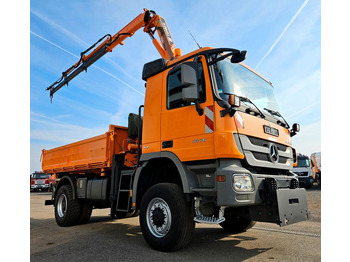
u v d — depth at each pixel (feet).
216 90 12.24
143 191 15.23
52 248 14.55
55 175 28.22
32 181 97.40
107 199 19.33
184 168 12.72
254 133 12.24
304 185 59.67
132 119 19.08
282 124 15.16
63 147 26.18
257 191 11.26
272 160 12.85
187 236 12.41
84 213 22.17
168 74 14.73
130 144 18.10
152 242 13.30
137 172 15.01
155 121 14.76
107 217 27.35
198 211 12.32
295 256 12.05
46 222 24.68
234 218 17.13
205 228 19.03
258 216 11.48
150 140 14.80
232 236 16.30
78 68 25.61
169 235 12.49
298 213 11.82
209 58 12.81
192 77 12.14
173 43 20.33
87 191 20.95
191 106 12.94
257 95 14.76
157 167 15.46
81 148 23.07
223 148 11.18
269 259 11.65
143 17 20.51
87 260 12.14
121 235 17.61
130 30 21.74
